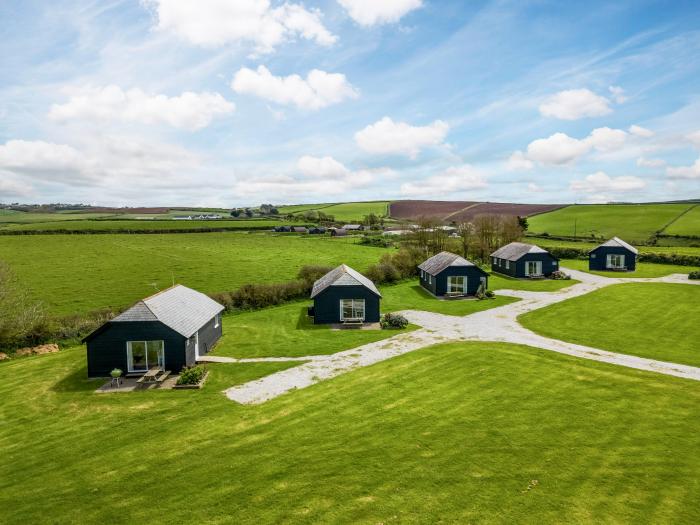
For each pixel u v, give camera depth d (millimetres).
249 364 29562
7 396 24812
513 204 188875
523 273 66375
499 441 18219
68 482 16156
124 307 46375
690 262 74938
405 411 21391
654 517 13406
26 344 35250
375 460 17000
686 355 30031
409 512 13898
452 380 25328
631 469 15977
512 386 24203
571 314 42906
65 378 27641
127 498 15078
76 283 59281
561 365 27484
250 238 118250
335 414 21297
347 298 41438
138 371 28016
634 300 47938
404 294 56031
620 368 26938
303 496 14852
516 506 14062
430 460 16891
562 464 16406
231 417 21344
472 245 84062
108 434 19938
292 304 51250
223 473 16422
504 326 38875
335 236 129250
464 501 14383
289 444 18484
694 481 15188
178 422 20969
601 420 19922
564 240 109750
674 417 20109
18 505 14844
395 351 31656
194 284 60094
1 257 77688
